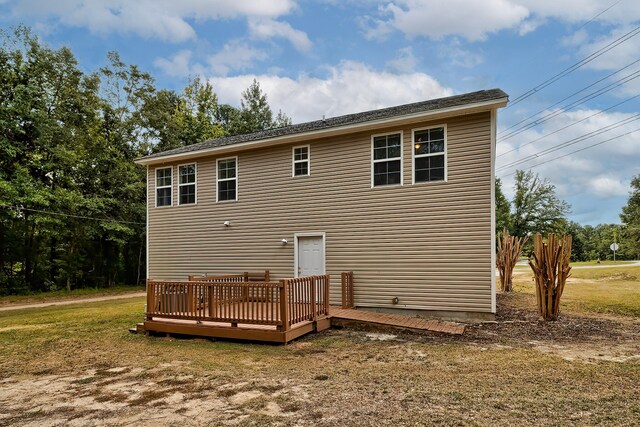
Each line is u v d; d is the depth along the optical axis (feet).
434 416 11.56
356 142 32.99
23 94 58.13
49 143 61.62
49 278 66.49
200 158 41.19
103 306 45.34
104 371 18.29
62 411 13.26
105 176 72.33
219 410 12.75
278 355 20.13
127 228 69.92
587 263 115.55
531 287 53.31
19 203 56.08
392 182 31.40
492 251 27.37
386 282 30.96
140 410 13.07
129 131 78.13
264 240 36.94
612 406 12.09
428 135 30.19
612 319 28.30
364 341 22.70
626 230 117.60
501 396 13.11
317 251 34.30
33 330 29.76
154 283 27.30
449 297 28.55
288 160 36.14
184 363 19.17
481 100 26.91
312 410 12.42
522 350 19.69
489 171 27.76
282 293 22.53
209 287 25.17
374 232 31.73
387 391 13.96
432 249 29.40
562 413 11.59
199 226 40.78
